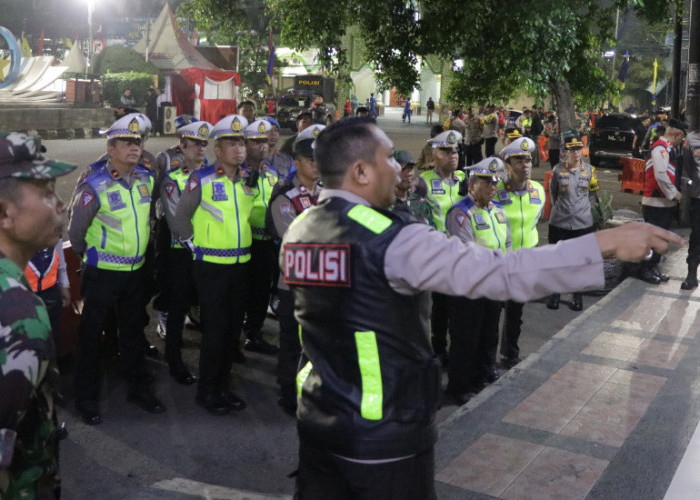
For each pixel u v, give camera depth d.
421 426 2.09
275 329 6.98
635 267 8.21
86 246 4.80
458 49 9.24
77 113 25.09
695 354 5.70
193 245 4.99
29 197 1.74
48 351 1.64
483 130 20.03
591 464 3.90
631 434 4.28
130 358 5.10
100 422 4.86
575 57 9.67
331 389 2.08
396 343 2.03
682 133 7.69
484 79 9.44
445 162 6.10
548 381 5.11
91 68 31.56
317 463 2.20
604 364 5.45
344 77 10.09
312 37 9.34
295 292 2.20
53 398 1.78
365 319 2.01
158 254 6.13
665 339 6.07
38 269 4.57
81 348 4.84
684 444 4.14
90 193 4.70
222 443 4.64
